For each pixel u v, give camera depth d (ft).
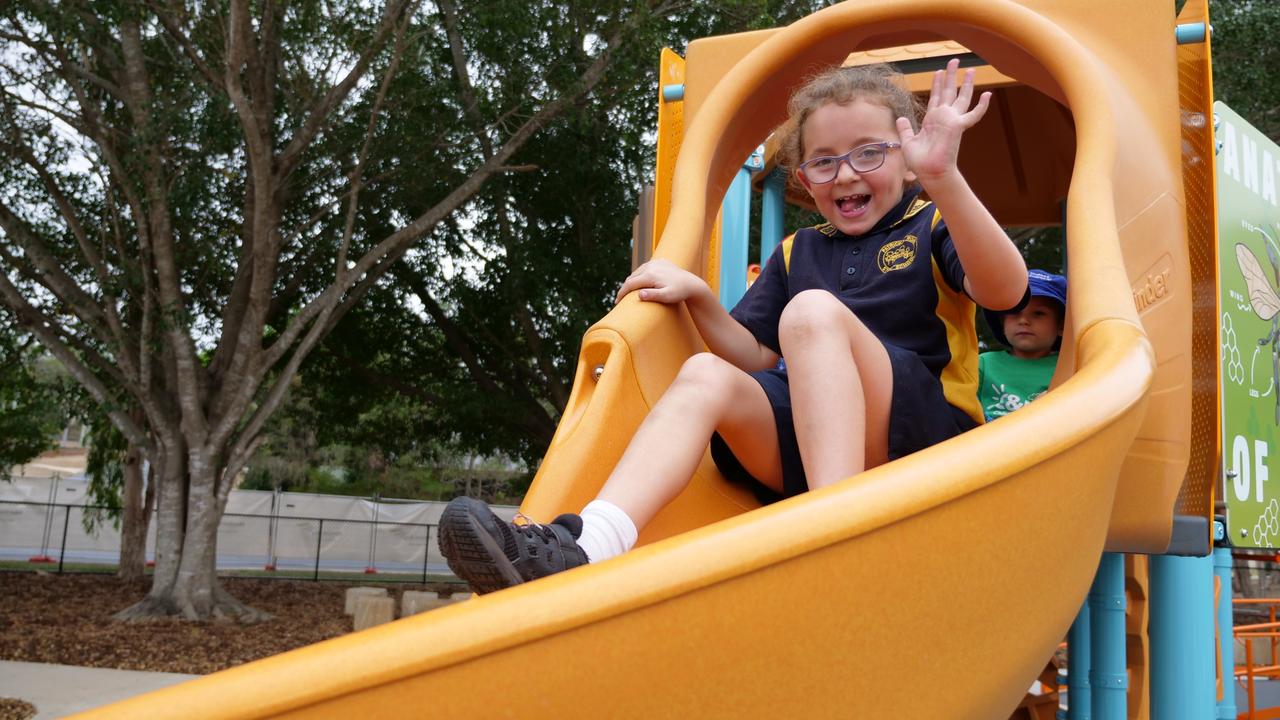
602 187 44.34
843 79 5.97
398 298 49.34
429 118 39.70
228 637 31.63
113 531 70.03
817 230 6.36
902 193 6.07
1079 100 5.85
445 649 2.29
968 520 2.95
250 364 37.09
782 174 12.86
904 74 10.57
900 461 2.95
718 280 11.13
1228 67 37.55
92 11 32.76
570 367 46.73
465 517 3.44
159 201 35.17
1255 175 10.73
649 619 2.48
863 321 5.67
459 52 40.98
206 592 35.94
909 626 2.84
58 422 57.16
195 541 36.11
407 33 37.11
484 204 45.83
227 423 36.83
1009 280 4.92
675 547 2.55
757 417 4.96
